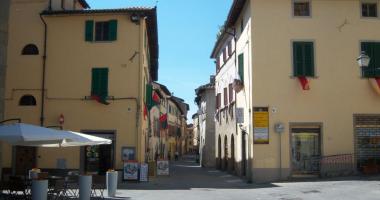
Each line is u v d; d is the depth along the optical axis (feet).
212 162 156.04
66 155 88.28
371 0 85.97
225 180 92.22
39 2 91.71
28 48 91.61
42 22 91.25
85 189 52.95
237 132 101.65
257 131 82.79
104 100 87.20
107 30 90.74
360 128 84.12
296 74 84.17
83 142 57.47
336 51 84.94
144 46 94.17
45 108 89.45
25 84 90.22
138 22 89.97
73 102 89.30
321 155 83.05
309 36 84.99
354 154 83.25
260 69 84.12
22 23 91.45
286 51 84.58
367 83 84.84
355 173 82.99
